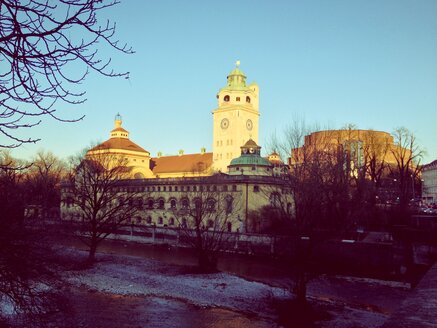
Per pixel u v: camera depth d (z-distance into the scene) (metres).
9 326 19.70
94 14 6.95
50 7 6.82
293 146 43.53
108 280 43.91
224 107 134.50
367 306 37.16
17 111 7.04
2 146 7.45
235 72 140.88
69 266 34.94
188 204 77.19
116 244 80.94
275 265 57.06
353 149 63.75
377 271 50.94
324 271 51.16
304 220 34.53
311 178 37.34
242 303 36.62
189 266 53.91
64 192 79.50
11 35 6.68
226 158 133.38
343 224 41.00
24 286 15.48
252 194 75.25
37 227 19.27
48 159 100.38
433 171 147.50
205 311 33.84
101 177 63.94
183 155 135.12
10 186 18.08
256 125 140.50
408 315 8.72
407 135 68.00
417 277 49.44
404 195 64.88
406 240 57.19
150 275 47.59
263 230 69.31
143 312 32.72
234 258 63.16
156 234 81.75
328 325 30.45
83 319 29.05
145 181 91.94
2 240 14.75
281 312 33.62
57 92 7.12
